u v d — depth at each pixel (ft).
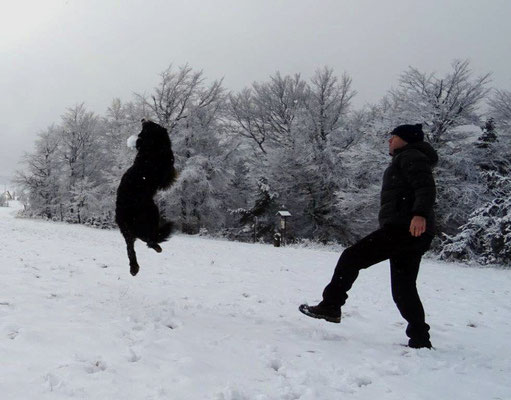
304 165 91.50
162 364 10.01
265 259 37.58
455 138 70.90
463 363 12.02
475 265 53.98
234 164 102.63
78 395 8.09
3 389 8.05
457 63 69.51
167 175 14.56
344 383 9.91
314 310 13.00
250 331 13.62
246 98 112.68
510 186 61.31
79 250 32.94
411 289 13.15
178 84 99.40
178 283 22.20
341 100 97.40
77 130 118.21
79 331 11.71
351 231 91.15
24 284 17.62
